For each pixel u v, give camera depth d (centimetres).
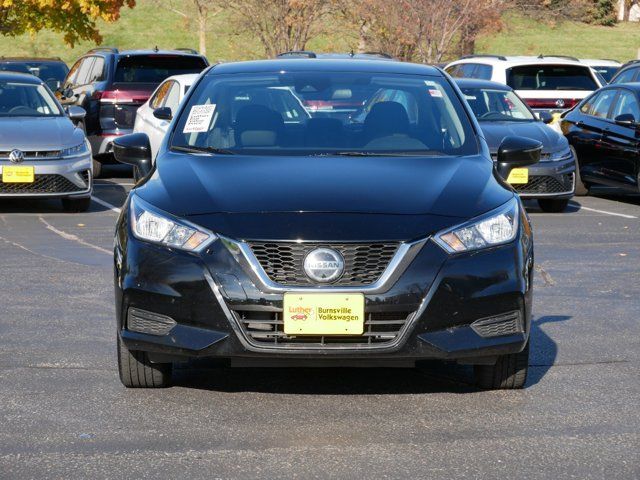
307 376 852
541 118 2147
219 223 747
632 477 628
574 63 2673
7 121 1959
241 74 974
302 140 889
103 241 1588
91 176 1950
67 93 2686
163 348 748
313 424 727
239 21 4453
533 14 5128
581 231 1764
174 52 2630
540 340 993
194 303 738
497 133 2030
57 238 1614
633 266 1408
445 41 4100
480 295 742
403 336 734
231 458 657
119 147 912
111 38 7419
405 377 850
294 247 732
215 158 854
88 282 1262
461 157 868
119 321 774
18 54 7062
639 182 2150
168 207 770
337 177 802
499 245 756
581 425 728
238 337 732
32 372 863
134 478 621
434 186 793
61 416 744
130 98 2538
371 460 654
